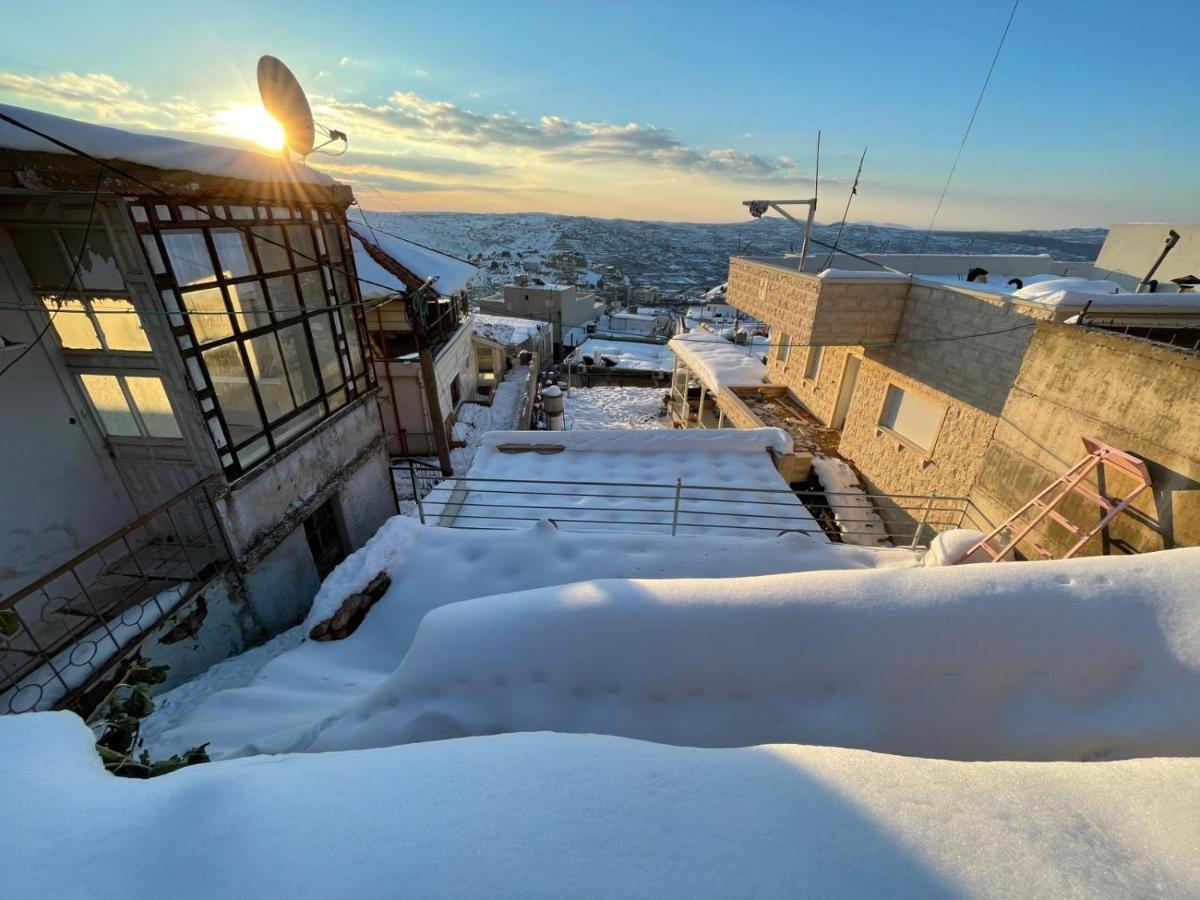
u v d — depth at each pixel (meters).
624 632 2.71
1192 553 2.58
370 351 6.85
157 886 1.14
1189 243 9.97
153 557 4.63
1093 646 2.34
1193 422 3.71
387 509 7.48
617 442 7.89
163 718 3.55
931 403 7.65
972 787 1.45
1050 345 5.02
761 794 1.42
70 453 4.28
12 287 3.85
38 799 1.37
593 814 1.32
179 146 3.77
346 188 5.80
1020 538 4.62
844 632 2.55
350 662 4.15
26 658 3.70
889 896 1.15
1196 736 2.10
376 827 1.27
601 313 39.09
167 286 3.83
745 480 7.12
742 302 11.34
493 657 2.79
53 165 3.02
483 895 1.11
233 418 4.58
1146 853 1.27
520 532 5.25
